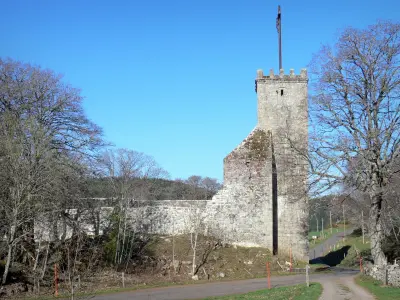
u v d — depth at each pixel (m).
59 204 23.89
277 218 34.88
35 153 22.48
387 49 23.95
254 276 28.48
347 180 24.27
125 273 27.56
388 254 33.19
